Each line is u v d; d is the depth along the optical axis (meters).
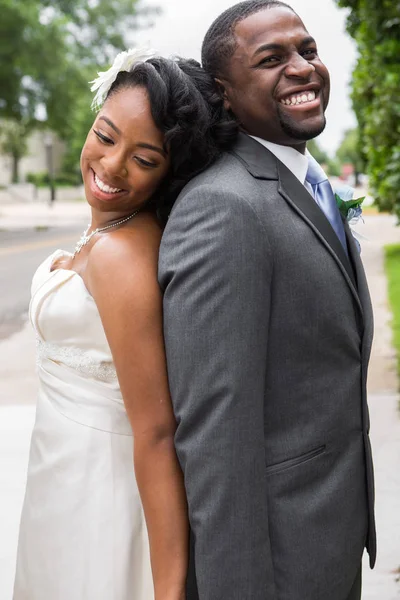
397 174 11.20
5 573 3.20
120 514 1.86
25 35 23.78
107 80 1.73
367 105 13.01
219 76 1.75
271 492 1.63
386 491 3.88
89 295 1.82
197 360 1.55
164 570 1.70
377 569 3.20
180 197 1.66
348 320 1.70
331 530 1.69
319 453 1.68
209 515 1.54
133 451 1.86
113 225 1.84
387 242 16.55
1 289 11.00
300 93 1.69
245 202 1.56
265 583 1.56
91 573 1.86
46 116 26.86
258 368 1.55
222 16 1.74
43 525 1.90
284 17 1.69
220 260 1.54
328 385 1.69
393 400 5.33
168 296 1.60
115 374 1.86
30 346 7.53
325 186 1.82
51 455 1.89
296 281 1.61
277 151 1.74
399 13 10.90
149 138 1.70
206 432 1.54
